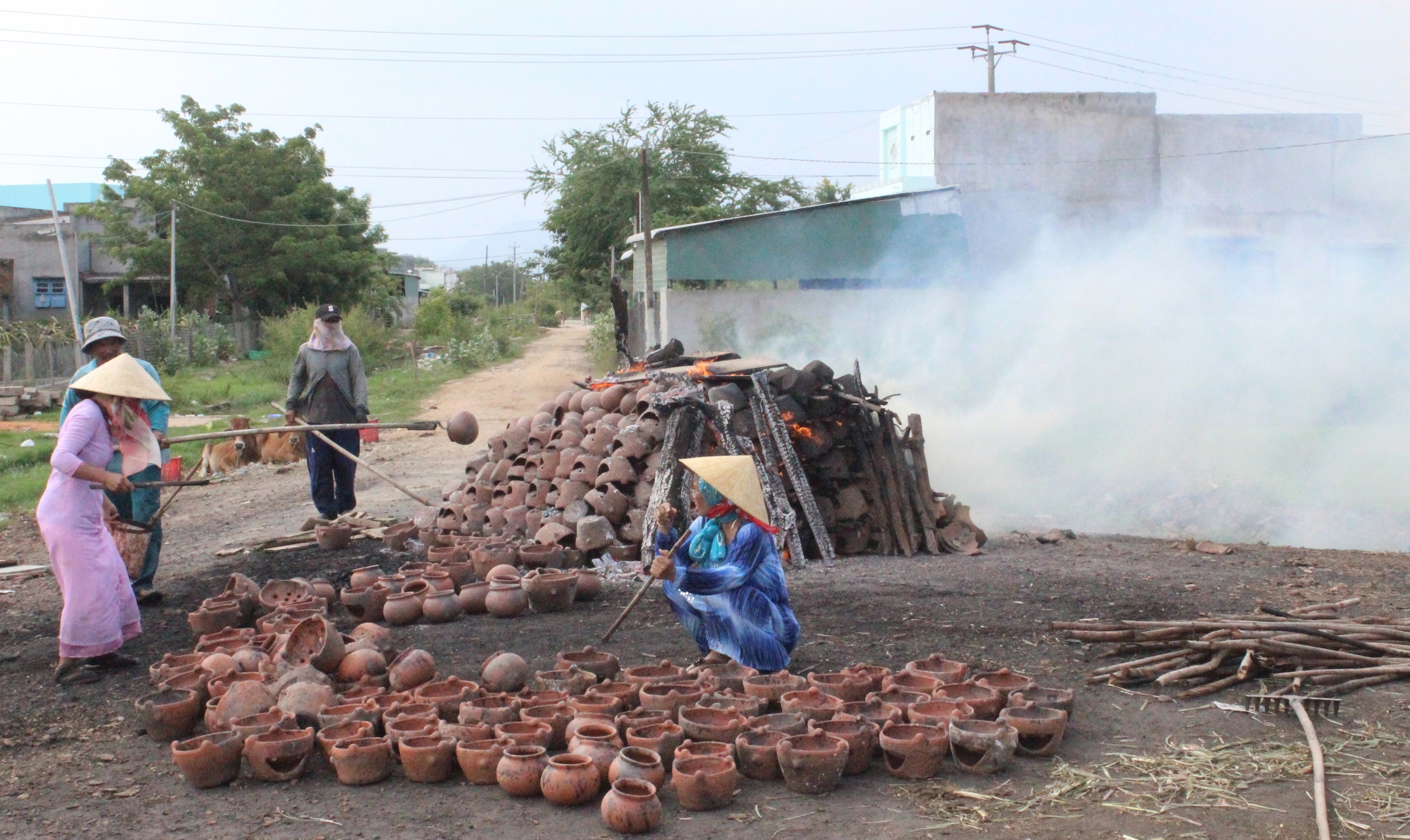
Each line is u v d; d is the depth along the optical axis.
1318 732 4.94
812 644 6.45
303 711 4.83
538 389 31.52
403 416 25.33
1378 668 5.64
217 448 16.89
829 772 4.32
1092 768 4.57
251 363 41.78
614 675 5.60
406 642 6.55
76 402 6.50
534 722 4.67
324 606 6.93
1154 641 6.11
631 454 8.64
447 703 5.02
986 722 4.62
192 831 4.08
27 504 14.18
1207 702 5.41
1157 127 29.20
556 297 82.00
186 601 7.85
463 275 124.19
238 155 45.31
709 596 5.65
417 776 4.50
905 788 4.41
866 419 9.52
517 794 4.34
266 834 4.05
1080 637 6.27
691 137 42.09
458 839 3.99
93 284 48.00
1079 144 29.30
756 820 4.13
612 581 8.17
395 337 54.31
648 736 4.54
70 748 5.02
